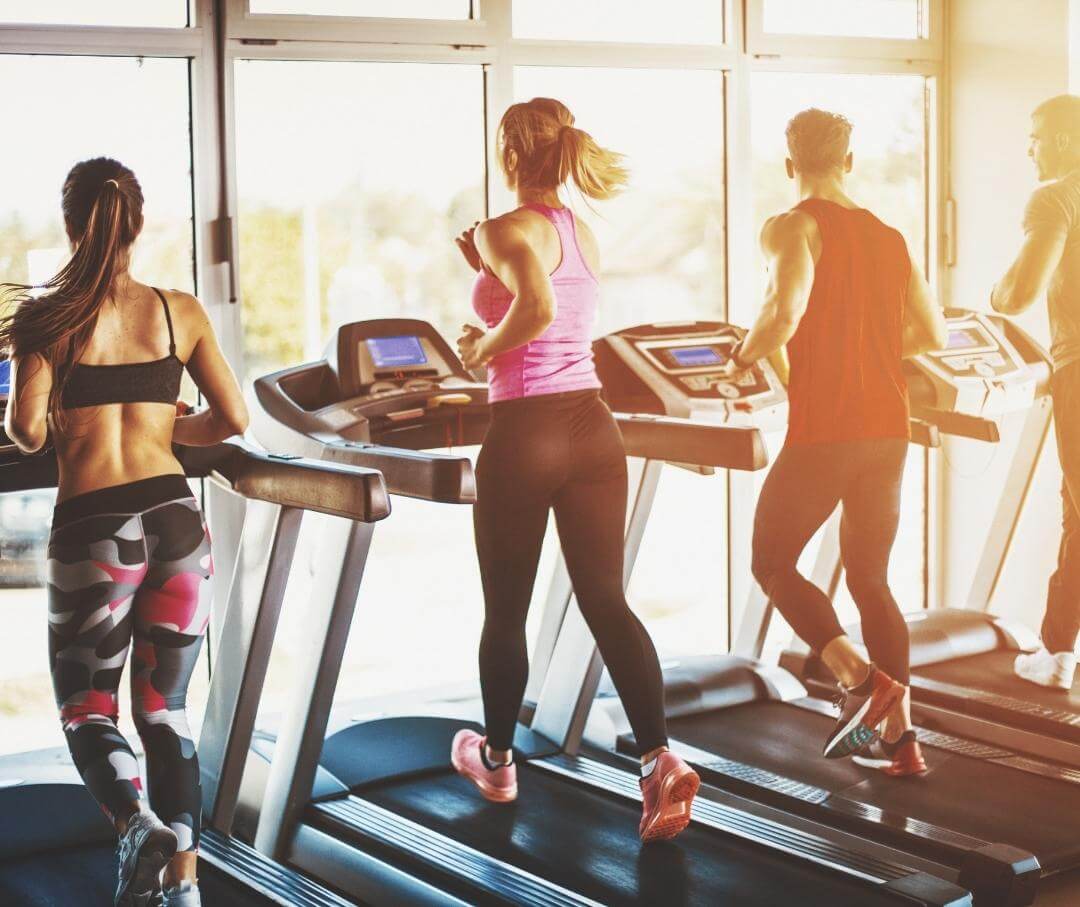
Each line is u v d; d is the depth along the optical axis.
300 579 4.36
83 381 2.28
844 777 3.34
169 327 2.38
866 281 3.19
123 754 2.27
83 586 2.29
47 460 2.88
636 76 4.48
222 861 2.78
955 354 4.09
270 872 2.73
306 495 2.57
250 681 2.89
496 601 2.87
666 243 4.62
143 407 2.34
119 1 3.67
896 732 3.33
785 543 3.25
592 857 2.79
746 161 4.65
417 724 3.65
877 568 3.30
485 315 2.76
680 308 4.68
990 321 4.26
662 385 3.71
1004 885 2.69
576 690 3.54
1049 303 4.14
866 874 2.65
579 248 2.74
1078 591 4.07
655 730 2.78
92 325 2.28
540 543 2.81
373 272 4.14
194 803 2.33
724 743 3.61
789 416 3.24
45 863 2.74
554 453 2.71
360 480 2.44
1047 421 4.29
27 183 3.62
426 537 4.66
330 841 2.88
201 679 4.07
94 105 3.68
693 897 2.57
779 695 4.00
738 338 3.96
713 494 4.85
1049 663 4.10
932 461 5.11
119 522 2.29
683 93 4.57
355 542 2.79
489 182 4.26
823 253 3.16
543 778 3.34
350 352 3.46
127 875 2.18
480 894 2.61
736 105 4.61
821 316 3.17
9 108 3.58
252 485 2.72
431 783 3.26
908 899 2.53
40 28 3.56
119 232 2.30
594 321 2.81
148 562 2.34
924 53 4.90
